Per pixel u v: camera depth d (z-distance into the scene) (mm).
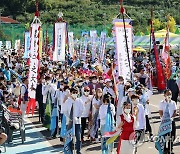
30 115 22000
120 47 16359
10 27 76438
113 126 14250
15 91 21562
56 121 17203
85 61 34406
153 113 22234
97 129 16375
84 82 19250
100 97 16250
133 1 106062
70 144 13664
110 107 14383
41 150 15305
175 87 22578
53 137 17281
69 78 20234
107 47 51281
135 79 20312
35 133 18094
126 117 12211
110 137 12625
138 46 50781
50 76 19938
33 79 19547
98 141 16469
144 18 90125
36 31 19828
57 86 18469
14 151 15148
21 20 94250
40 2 98875
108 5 104562
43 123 19328
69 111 14070
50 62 34188
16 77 24234
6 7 98375
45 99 18781
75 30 71562
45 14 94062
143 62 35594
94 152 14953
